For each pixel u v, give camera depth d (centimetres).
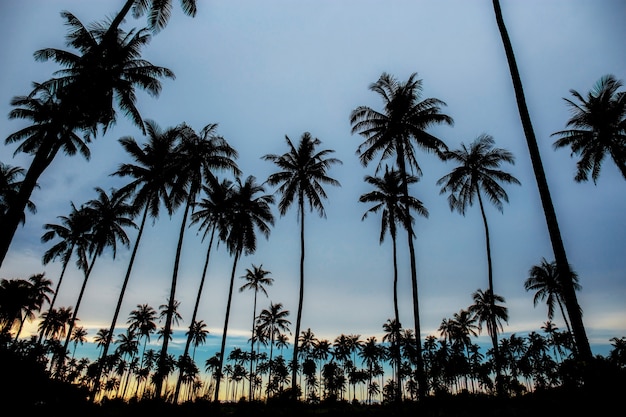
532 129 923
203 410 1959
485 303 4062
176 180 2523
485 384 5300
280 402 2792
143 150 2609
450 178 2688
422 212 2423
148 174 2542
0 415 962
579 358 713
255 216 3008
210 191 2886
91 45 1762
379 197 2698
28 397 1034
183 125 2502
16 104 2230
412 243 1869
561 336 4625
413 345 5222
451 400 2092
